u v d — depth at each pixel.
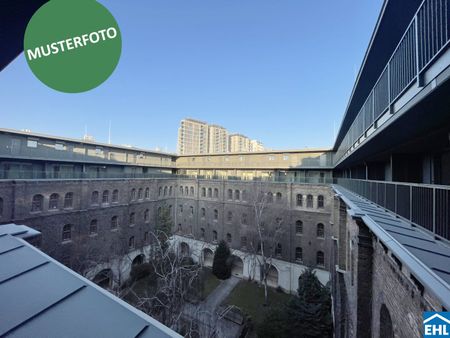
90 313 2.11
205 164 33.91
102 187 20.25
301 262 21.64
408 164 7.73
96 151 24.89
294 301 13.43
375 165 11.98
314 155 26.94
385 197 5.66
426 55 3.39
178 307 8.91
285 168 28.03
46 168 20.22
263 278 21.06
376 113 5.99
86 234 18.66
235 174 31.59
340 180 18.36
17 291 2.38
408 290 3.17
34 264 2.97
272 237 21.92
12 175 14.92
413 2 5.70
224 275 22.20
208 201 27.98
